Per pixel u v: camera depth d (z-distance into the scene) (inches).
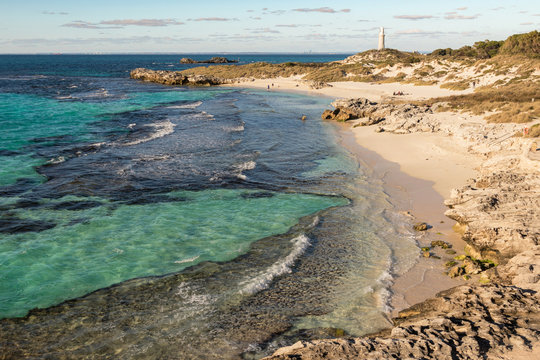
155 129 1568.7
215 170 1038.4
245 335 423.5
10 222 712.4
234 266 578.2
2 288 513.0
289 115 1990.7
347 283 524.4
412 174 989.2
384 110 1813.5
